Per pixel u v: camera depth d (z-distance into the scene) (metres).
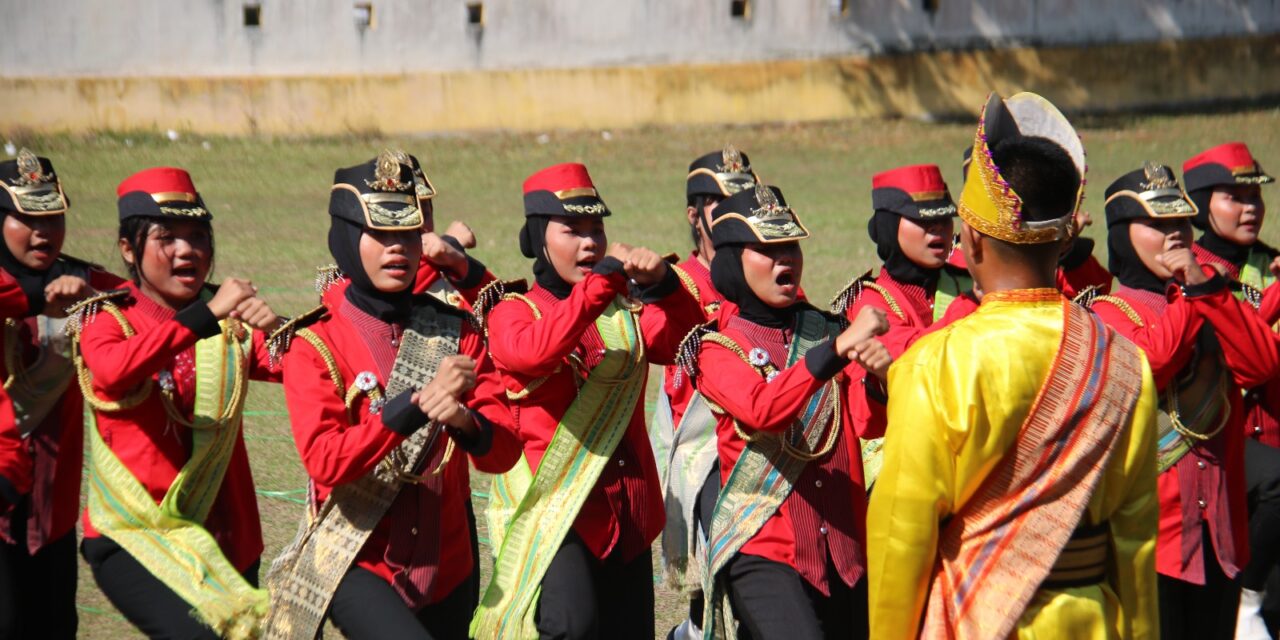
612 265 19.03
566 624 19.17
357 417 18.19
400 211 18.14
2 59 100.69
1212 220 25.27
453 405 16.81
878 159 93.81
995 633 14.07
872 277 25.34
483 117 104.75
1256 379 19.47
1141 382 14.37
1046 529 14.10
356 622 17.62
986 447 14.06
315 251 59.78
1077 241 25.78
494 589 20.06
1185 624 20.58
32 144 95.00
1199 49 112.00
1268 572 22.47
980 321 14.39
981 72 109.62
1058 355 14.12
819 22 108.00
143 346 17.81
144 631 18.48
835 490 18.92
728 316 19.97
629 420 20.45
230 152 95.31
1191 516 19.98
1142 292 21.59
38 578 20.50
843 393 19.55
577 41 105.50
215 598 18.16
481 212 73.06
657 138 102.81
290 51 102.50
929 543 14.34
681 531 21.94
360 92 103.38
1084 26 110.62
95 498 18.86
